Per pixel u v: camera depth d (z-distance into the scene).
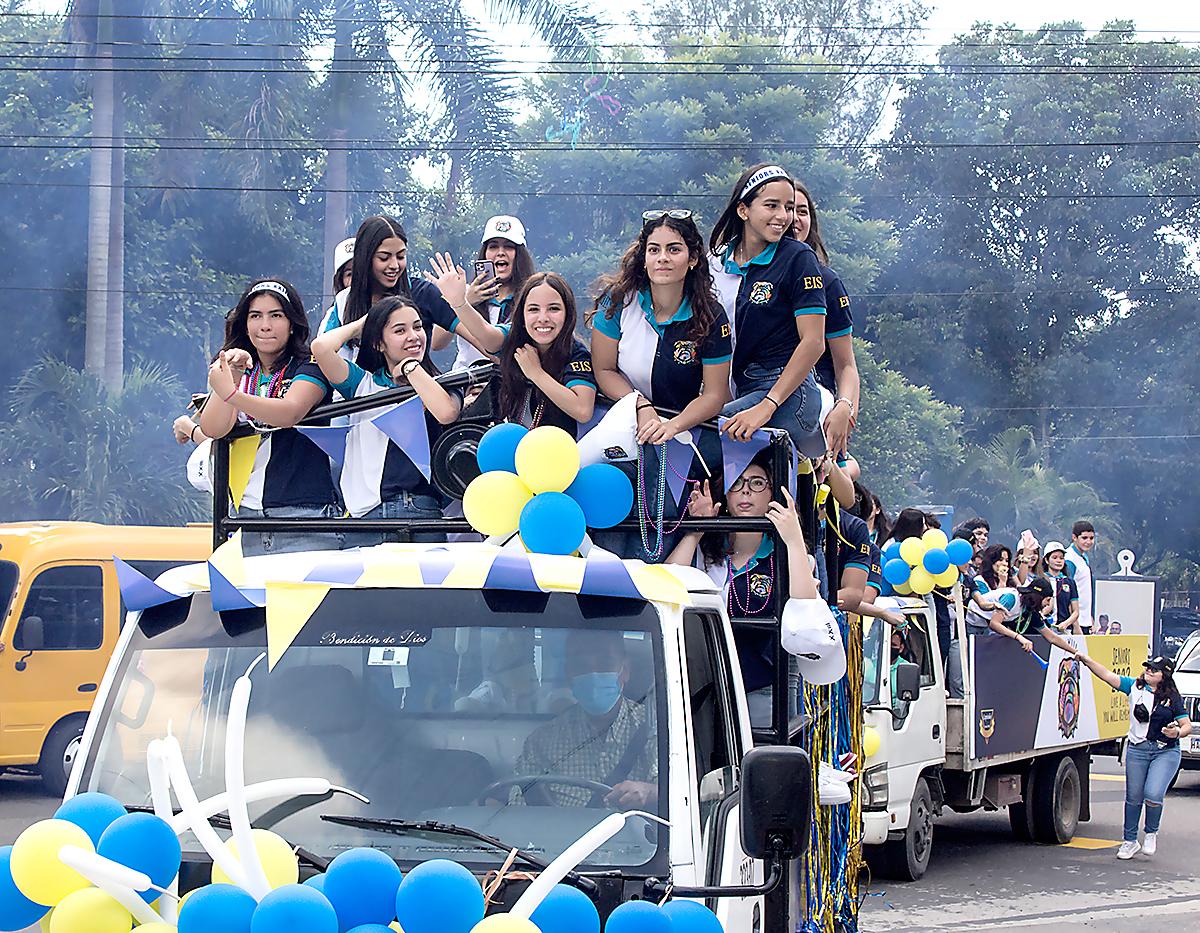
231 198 36.44
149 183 35.47
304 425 6.46
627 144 41.78
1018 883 14.48
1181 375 57.09
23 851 3.76
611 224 41.41
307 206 39.66
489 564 4.68
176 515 28.69
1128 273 57.38
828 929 7.39
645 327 6.44
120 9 32.81
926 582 14.20
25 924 3.95
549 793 4.38
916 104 56.78
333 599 4.64
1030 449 52.78
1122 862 15.78
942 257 57.34
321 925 3.42
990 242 57.69
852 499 7.83
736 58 45.09
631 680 4.48
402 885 3.58
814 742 6.84
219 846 3.77
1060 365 56.50
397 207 39.22
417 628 4.59
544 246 41.06
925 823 14.67
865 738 12.90
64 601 18.03
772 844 3.90
